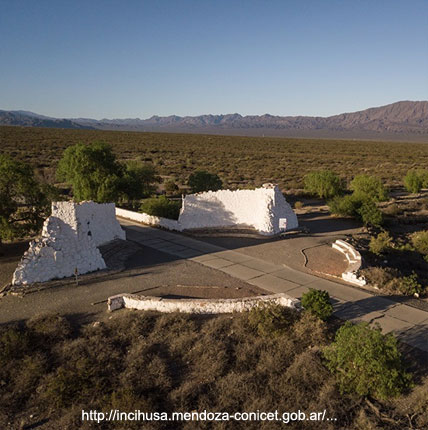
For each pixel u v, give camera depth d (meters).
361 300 17.67
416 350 13.62
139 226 30.97
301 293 18.27
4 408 10.81
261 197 29.64
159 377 11.90
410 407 10.92
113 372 12.18
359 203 34.75
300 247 25.83
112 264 21.84
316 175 46.19
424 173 52.22
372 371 11.31
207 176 40.72
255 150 112.06
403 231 32.97
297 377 11.93
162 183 53.72
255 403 10.87
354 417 10.74
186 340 13.65
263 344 13.67
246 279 19.97
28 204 23.48
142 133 183.62
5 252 23.25
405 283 19.23
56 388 11.20
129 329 14.47
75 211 20.14
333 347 12.38
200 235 28.20
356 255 23.23
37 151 80.25
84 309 16.38
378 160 90.62
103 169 35.06
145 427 9.95
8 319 15.38
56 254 19.30
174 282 19.44
